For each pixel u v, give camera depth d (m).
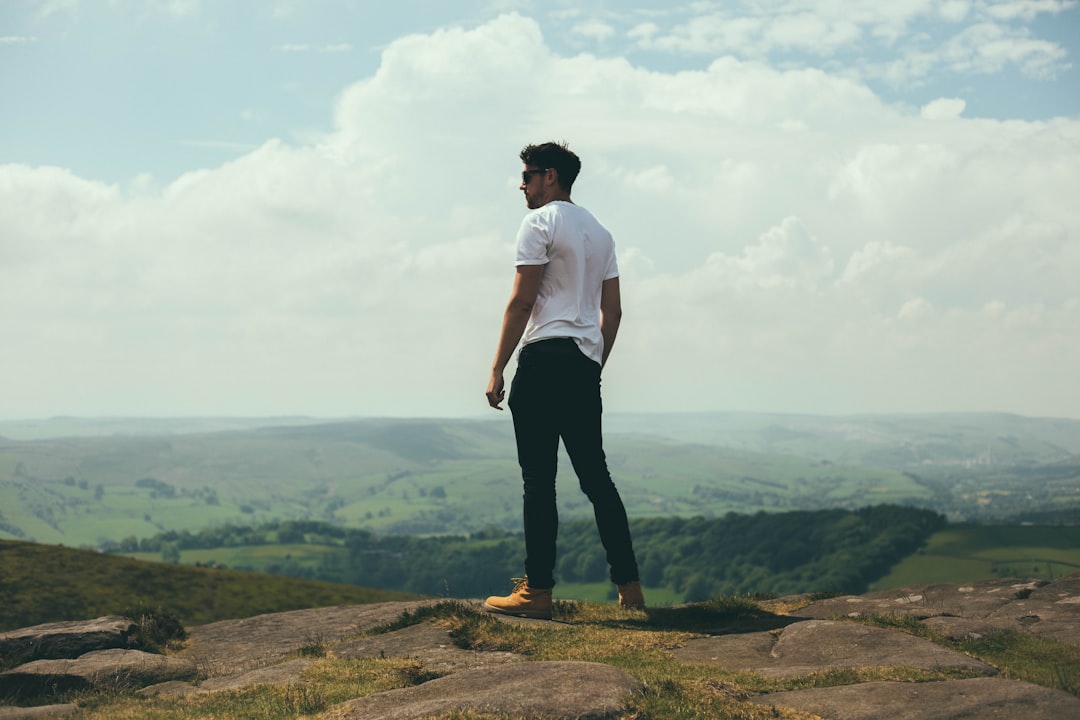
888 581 145.38
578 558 146.38
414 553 191.62
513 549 179.12
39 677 5.51
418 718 3.51
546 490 6.14
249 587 71.19
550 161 6.12
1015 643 5.02
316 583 78.94
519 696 3.66
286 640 7.07
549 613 6.33
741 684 4.27
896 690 3.79
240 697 4.50
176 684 5.32
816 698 3.84
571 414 6.00
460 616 6.12
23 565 63.47
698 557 171.88
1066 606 6.11
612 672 3.98
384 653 5.61
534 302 5.91
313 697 4.27
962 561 151.50
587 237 6.00
